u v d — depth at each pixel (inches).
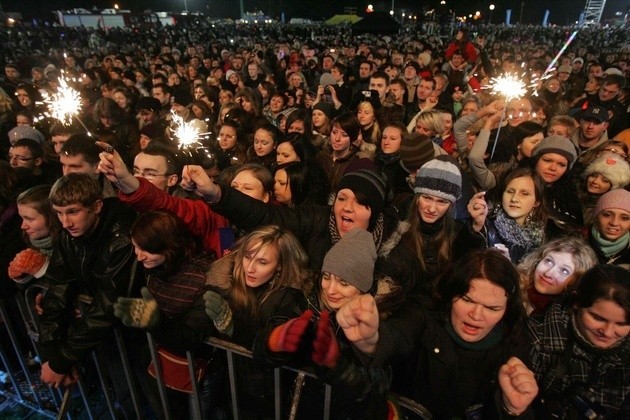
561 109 276.1
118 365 110.0
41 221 104.9
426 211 101.2
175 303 90.3
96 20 1583.4
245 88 272.5
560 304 78.1
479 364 73.9
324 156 182.1
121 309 76.2
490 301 69.7
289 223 104.8
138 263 95.4
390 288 85.4
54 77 413.7
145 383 106.7
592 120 179.2
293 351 62.1
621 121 256.2
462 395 75.1
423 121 192.5
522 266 98.5
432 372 75.7
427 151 151.2
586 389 71.3
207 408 98.7
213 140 201.0
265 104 341.4
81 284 98.3
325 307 86.8
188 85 408.8
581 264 89.2
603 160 131.1
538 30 1568.7
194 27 1744.6
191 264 93.6
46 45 978.1
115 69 448.5
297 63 551.2
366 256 80.4
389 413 73.9
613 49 887.1
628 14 1927.9
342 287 80.0
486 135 146.9
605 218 111.0
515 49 857.5
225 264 92.4
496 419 69.8
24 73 607.2
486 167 151.2
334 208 100.9
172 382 91.6
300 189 134.5
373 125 219.9
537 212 120.6
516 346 75.8
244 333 85.8
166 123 216.2
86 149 122.8
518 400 62.4
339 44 924.0
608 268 70.0
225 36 1398.9
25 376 126.5
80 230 90.5
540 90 315.6
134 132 221.3
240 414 92.8
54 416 116.4
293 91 348.5
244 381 89.0
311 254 103.6
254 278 85.5
